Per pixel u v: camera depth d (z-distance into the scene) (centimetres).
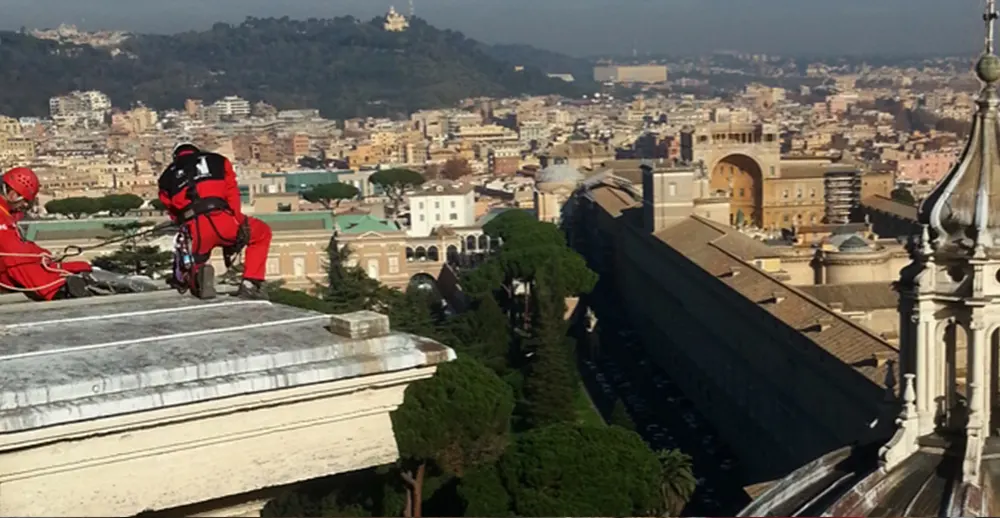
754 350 11112
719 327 12594
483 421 8469
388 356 1634
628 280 19938
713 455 12044
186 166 2194
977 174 2412
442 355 1670
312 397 1586
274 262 19850
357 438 1628
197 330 1752
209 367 1549
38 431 1418
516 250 18262
